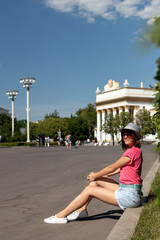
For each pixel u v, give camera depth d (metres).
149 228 3.92
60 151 30.44
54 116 133.62
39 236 4.48
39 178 11.33
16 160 19.39
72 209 5.09
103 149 34.34
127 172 4.83
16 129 91.81
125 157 4.79
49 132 98.19
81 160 18.67
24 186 9.58
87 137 108.00
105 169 4.88
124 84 81.81
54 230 4.78
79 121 104.94
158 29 0.90
